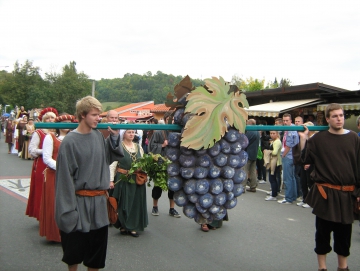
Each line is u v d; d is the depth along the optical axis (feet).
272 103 48.49
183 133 11.03
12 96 113.50
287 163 24.52
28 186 28.58
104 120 20.59
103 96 208.33
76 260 10.24
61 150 9.79
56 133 16.38
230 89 12.02
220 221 18.53
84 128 10.28
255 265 14.01
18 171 36.04
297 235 17.83
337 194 11.64
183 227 18.97
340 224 12.02
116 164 17.20
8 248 15.19
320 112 41.55
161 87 197.98
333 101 40.45
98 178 10.26
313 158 12.19
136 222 17.33
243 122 11.87
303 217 21.20
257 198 26.35
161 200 25.22
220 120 11.44
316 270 13.57
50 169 15.49
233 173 12.30
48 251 14.97
